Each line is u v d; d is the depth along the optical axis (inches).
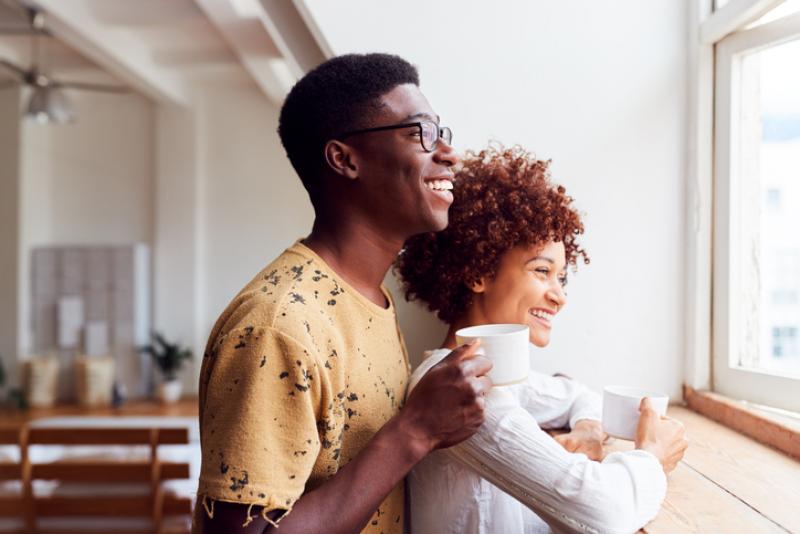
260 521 24.7
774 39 45.6
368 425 31.8
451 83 52.9
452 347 41.8
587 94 53.2
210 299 222.1
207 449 25.6
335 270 32.6
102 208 227.0
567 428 45.2
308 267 31.0
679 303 53.7
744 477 35.3
